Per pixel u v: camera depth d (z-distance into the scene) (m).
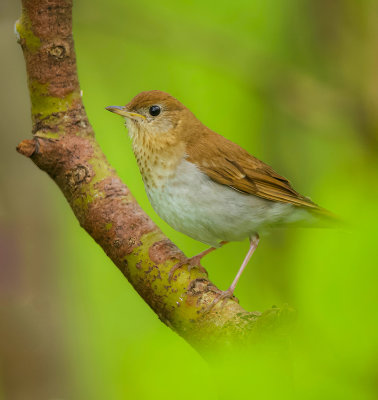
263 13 13.31
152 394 5.47
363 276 4.84
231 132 13.16
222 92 13.32
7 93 11.41
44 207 11.73
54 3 6.33
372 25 12.78
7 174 11.48
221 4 13.15
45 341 11.31
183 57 12.99
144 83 13.60
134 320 12.34
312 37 13.45
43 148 6.47
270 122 13.52
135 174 12.86
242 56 12.94
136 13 13.10
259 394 4.63
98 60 13.88
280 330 4.88
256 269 11.71
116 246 6.39
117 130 13.27
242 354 4.87
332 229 5.46
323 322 4.81
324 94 12.88
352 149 12.09
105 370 11.55
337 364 4.77
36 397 11.12
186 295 6.02
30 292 11.41
